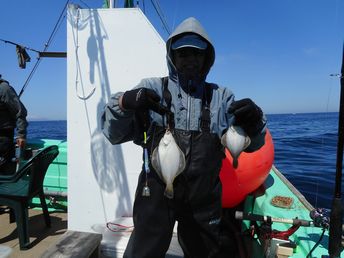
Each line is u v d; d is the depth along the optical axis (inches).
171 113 78.1
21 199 138.7
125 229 129.4
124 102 74.8
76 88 140.4
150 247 81.9
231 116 85.7
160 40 133.7
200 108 82.0
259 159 119.7
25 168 139.0
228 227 114.5
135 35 135.0
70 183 145.9
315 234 102.1
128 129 83.3
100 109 140.0
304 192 319.6
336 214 80.0
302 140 840.3
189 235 85.2
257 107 79.7
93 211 145.9
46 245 144.9
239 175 117.1
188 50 81.5
